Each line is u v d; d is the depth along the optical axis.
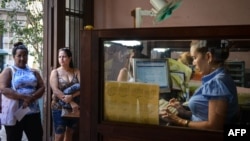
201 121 1.37
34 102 3.21
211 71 1.36
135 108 1.48
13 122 3.07
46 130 3.67
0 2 5.62
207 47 1.35
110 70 1.51
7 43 6.23
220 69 1.35
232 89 1.33
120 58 1.49
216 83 1.36
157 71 1.45
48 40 3.64
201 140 1.34
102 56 1.51
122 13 4.07
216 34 1.29
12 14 5.67
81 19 4.08
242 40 1.28
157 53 1.43
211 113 1.36
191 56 1.38
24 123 3.17
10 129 3.10
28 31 5.55
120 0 4.07
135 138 1.46
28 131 3.20
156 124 1.45
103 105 1.53
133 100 1.49
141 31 1.41
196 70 1.38
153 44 1.43
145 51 1.45
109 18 4.15
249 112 1.31
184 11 3.72
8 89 3.06
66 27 3.84
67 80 3.42
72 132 3.44
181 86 1.41
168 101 1.43
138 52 1.46
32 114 3.18
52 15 3.61
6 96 3.06
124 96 1.50
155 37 1.40
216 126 1.35
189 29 1.33
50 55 3.63
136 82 1.48
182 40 1.37
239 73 1.32
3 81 3.09
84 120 1.55
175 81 1.42
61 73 3.44
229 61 1.33
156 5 1.66
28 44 5.60
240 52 1.30
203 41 1.35
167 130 1.40
